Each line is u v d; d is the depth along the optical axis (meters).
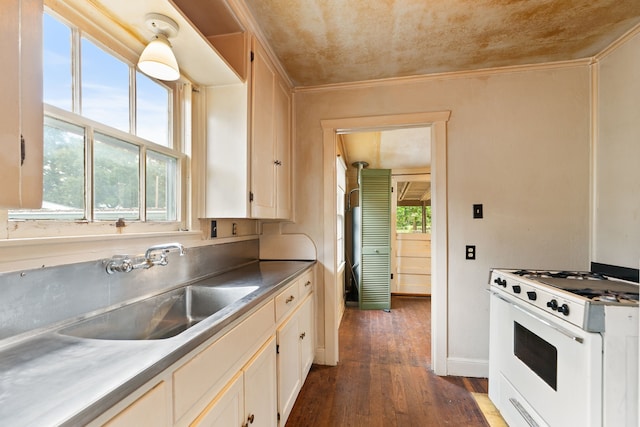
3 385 0.55
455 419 1.66
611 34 1.69
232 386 0.97
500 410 1.66
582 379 1.08
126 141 1.20
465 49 1.83
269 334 1.33
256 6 1.45
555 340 1.23
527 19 1.56
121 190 1.18
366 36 1.70
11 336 0.77
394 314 3.58
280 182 2.04
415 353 2.48
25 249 0.80
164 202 1.42
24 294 0.80
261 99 1.71
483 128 2.09
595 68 1.94
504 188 2.06
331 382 2.04
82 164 1.02
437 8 1.47
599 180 1.91
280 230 2.36
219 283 1.45
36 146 0.57
